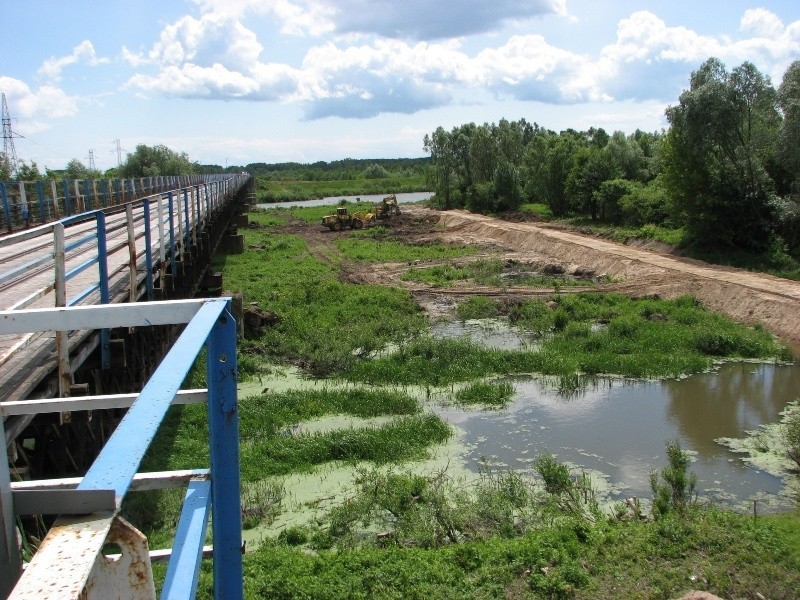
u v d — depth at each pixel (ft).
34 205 83.71
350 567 30.07
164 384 7.47
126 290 39.34
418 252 147.64
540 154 231.71
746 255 110.83
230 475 10.04
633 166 186.29
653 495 40.19
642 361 67.10
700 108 112.47
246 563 30.37
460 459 46.06
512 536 34.53
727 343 71.72
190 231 67.51
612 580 29.22
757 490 41.06
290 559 30.63
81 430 28.17
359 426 52.49
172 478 10.06
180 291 57.26
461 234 180.96
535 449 47.73
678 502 36.96
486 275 117.70
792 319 78.43
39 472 25.57
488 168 252.62
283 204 351.46
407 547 33.30
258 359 70.49
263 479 42.83
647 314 86.33
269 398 57.16
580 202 180.96
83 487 6.18
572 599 27.99
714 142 115.34
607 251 124.77
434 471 43.91
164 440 47.57
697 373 65.87
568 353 71.10
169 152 292.20
